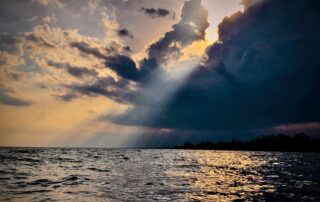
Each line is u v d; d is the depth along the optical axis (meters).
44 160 64.38
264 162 76.62
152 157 95.81
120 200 20.06
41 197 20.28
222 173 43.69
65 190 23.66
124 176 35.97
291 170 51.22
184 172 43.84
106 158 82.06
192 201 20.61
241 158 99.00
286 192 25.62
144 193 23.22
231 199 21.88
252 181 33.81
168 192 24.08
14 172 37.50
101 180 31.16
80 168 46.44
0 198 19.52
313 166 62.16
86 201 19.45
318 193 25.22
